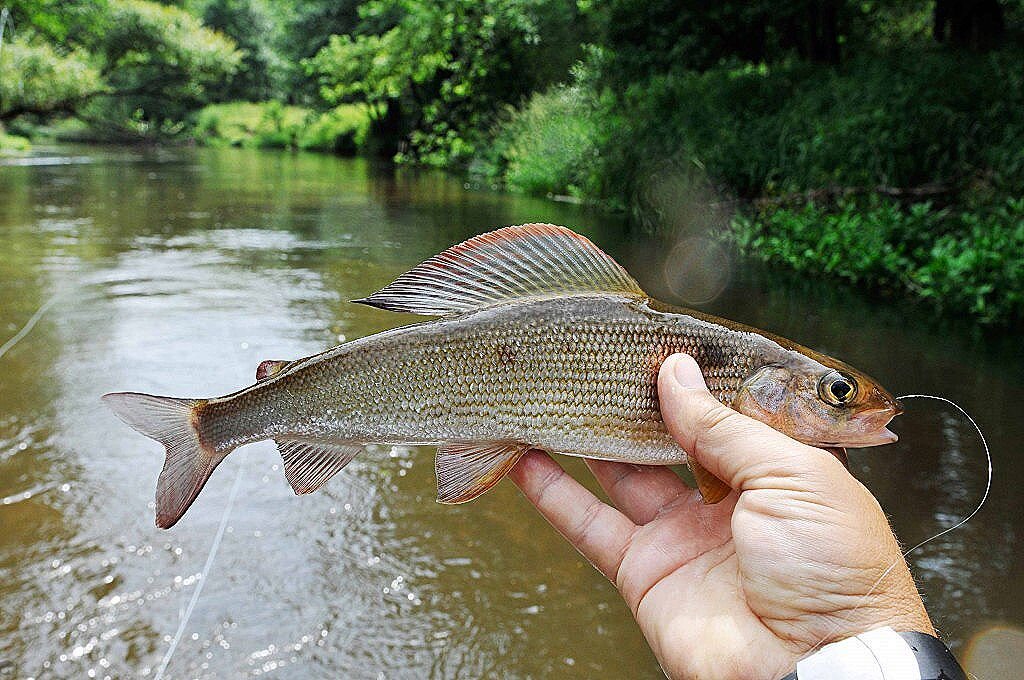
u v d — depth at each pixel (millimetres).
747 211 1756
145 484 686
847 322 1114
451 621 535
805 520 246
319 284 1310
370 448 760
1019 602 526
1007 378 903
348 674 490
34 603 542
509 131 3205
